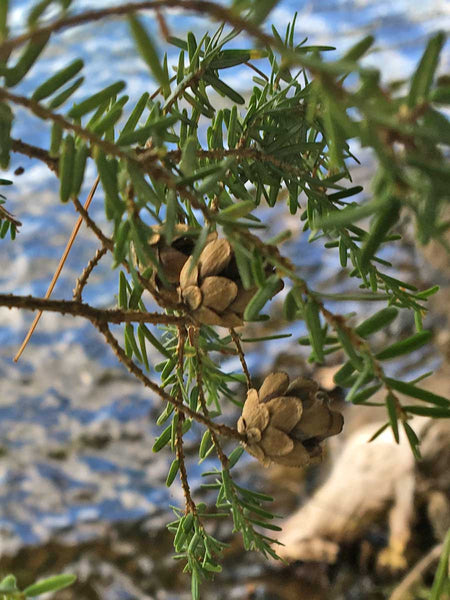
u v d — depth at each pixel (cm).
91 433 112
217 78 24
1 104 17
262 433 21
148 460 109
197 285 20
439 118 14
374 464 99
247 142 24
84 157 18
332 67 14
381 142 14
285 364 111
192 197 18
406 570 92
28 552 97
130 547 98
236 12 14
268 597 93
